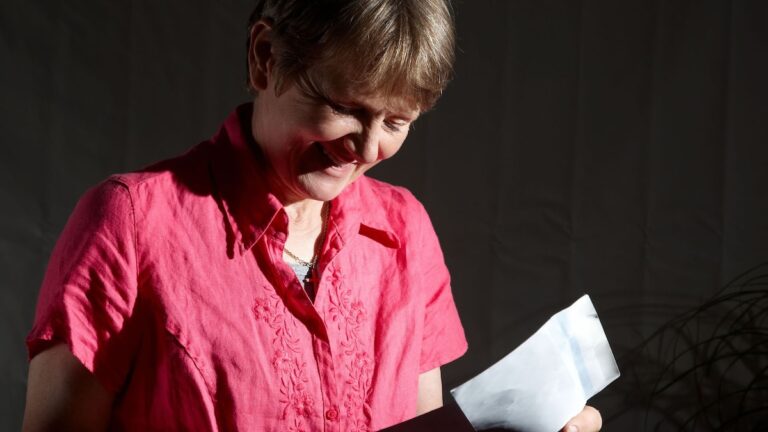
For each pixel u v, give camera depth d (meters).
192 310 1.36
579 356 1.55
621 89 3.10
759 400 3.06
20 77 3.14
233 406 1.35
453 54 1.34
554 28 3.12
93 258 1.32
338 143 1.35
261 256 1.43
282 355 1.40
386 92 1.28
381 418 1.51
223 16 3.17
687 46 3.08
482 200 3.16
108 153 3.17
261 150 1.46
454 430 1.40
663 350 3.12
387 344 1.55
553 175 3.14
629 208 3.12
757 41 3.05
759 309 3.06
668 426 3.12
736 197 3.07
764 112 3.05
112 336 1.33
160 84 3.17
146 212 1.37
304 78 1.30
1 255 3.15
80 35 3.15
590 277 3.14
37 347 1.33
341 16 1.23
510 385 1.45
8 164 3.15
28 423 1.31
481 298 3.17
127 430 1.38
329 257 1.51
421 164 3.17
